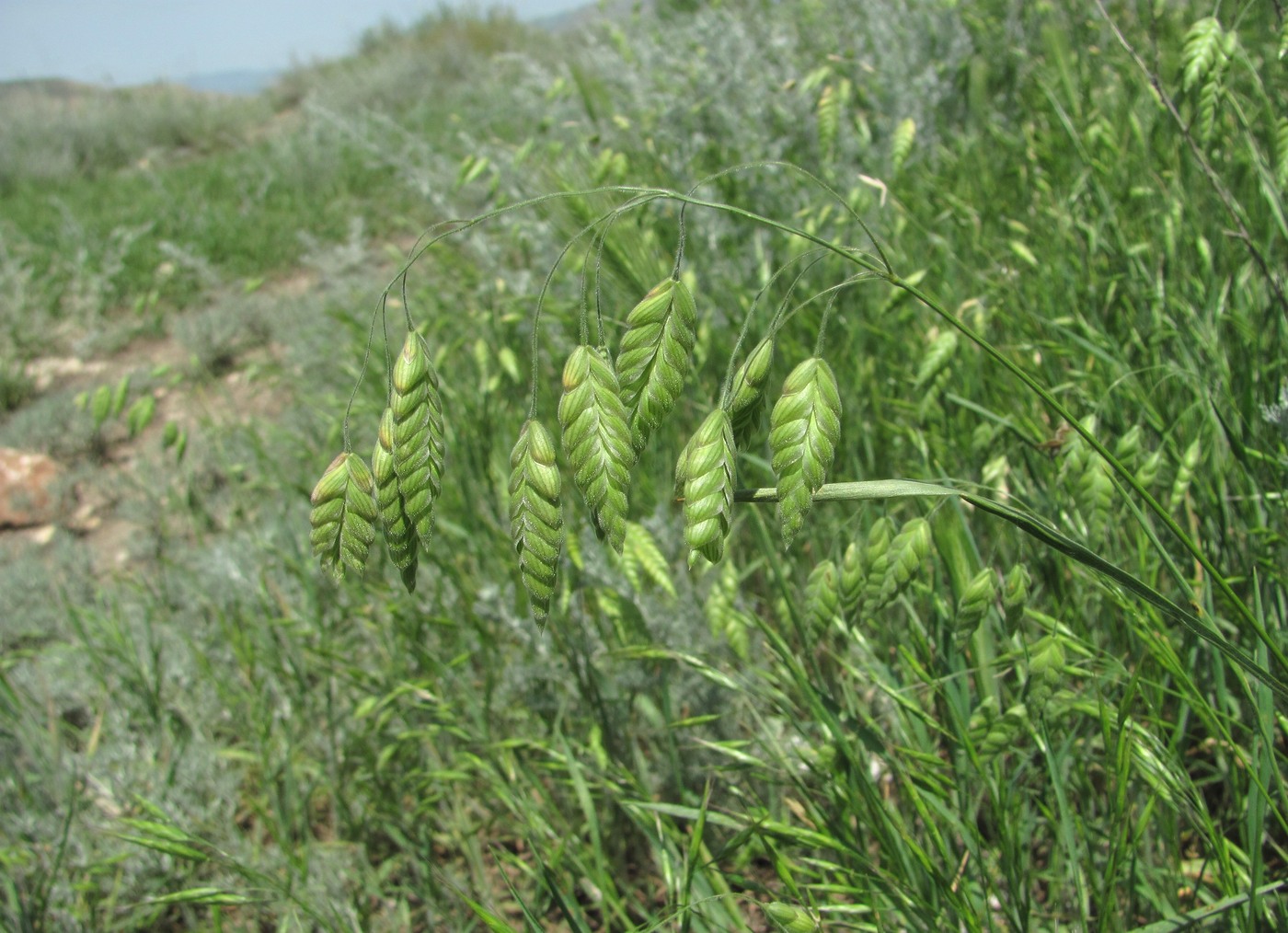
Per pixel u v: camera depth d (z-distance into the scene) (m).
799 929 1.36
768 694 1.89
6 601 3.73
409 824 2.32
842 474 2.64
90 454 5.07
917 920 1.58
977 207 3.48
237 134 15.09
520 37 17.61
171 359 6.09
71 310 6.71
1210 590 1.73
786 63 4.20
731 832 2.14
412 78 16.03
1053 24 3.89
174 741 2.58
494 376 3.21
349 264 5.47
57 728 2.70
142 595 3.33
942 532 1.48
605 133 3.94
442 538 3.12
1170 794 1.53
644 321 0.95
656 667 2.18
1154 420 1.95
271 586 3.28
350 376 4.57
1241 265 2.54
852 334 2.88
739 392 1.04
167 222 8.25
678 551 2.54
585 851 2.07
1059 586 1.85
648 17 5.47
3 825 2.47
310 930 2.12
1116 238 2.69
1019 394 2.31
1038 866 1.96
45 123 13.99
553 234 3.38
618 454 0.92
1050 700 1.52
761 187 3.53
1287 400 1.63
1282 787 1.30
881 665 1.83
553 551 0.95
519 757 2.31
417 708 2.47
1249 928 1.33
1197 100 1.85
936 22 4.45
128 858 2.31
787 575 2.60
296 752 2.57
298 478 4.18
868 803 1.54
